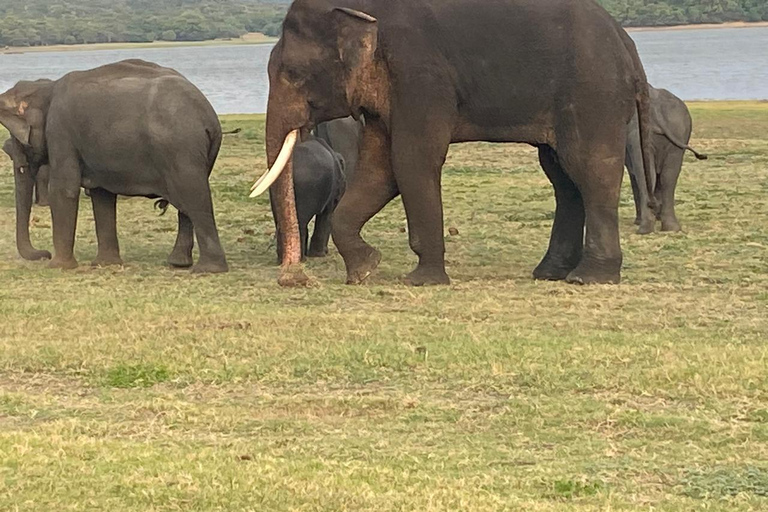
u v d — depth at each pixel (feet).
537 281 43.60
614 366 30.71
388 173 43.37
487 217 60.08
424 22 41.63
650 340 33.50
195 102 45.29
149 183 45.78
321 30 41.68
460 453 24.68
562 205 44.32
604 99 41.65
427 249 42.83
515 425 26.66
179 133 44.68
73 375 30.81
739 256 48.24
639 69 43.19
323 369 30.86
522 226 57.21
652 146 54.90
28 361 31.55
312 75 41.91
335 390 29.50
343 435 26.02
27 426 26.55
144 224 59.82
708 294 40.75
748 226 56.13
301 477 22.65
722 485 22.86
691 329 35.58
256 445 25.11
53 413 27.55
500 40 41.60
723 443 25.31
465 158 88.38
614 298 40.04
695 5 607.78
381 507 21.08
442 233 42.93
